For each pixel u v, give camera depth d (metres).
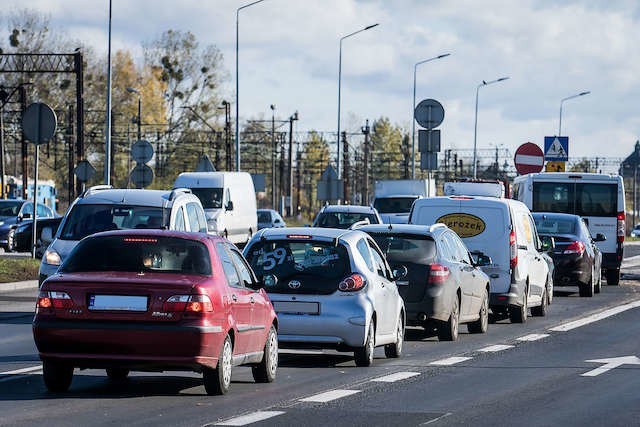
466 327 52.00
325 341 34.31
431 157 90.81
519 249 53.16
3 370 32.94
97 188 51.44
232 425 23.47
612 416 25.31
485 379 32.09
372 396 28.28
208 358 27.03
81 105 132.75
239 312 28.53
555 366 35.53
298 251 35.03
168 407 25.97
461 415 25.27
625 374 33.50
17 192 169.00
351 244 35.34
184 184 100.94
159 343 26.59
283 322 34.34
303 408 26.03
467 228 52.47
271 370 31.20
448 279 42.94
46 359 27.02
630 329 49.69
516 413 25.64
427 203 52.88
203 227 53.22
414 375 32.91
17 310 54.06
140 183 104.06
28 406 25.91
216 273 27.97
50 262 47.59
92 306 26.81
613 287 83.38
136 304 26.73
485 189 120.06
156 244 28.19
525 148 86.31
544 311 58.34
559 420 24.67
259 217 145.50
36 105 72.12
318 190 120.31
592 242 75.62
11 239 104.56
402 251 42.78
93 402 26.66
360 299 34.53
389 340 37.12
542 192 84.25
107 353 26.75
